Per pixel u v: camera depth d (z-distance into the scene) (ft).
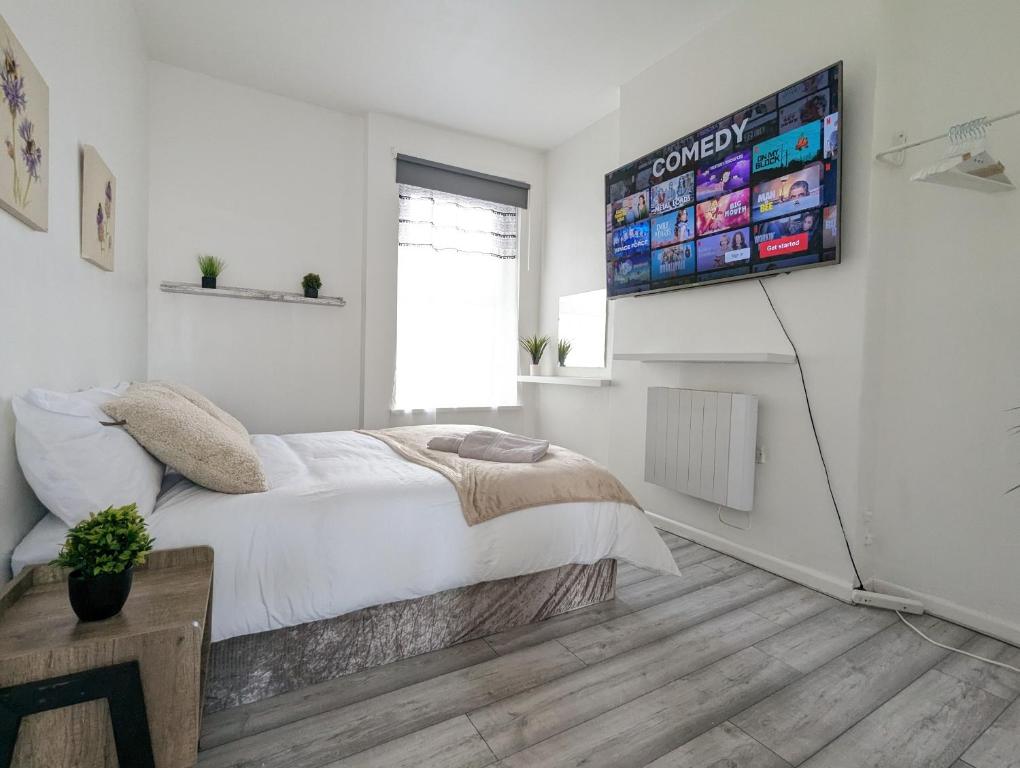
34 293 4.68
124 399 5.04
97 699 2.94
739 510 8.68
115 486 4.39
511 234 14.37
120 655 2.96
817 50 7.68
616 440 11.85
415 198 13.07
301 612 4.73
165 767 3.08
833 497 7.55
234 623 4.47
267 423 12.07
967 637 6.33
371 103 12.23
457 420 14.01
